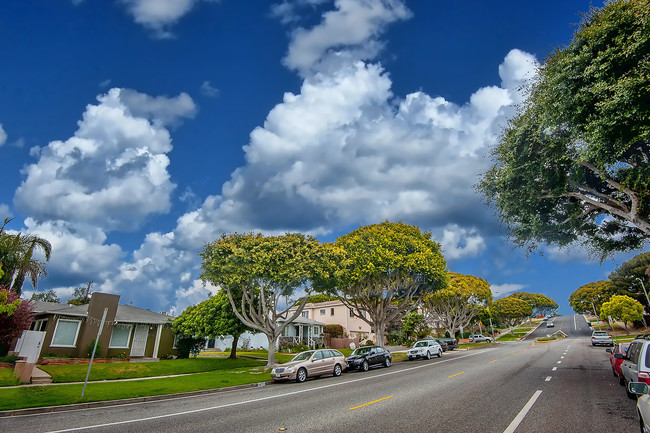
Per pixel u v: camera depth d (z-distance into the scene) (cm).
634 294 6531
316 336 4984
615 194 1562
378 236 3020
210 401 1338
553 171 1500
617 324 7681
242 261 2300
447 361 2688
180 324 3030
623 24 1132
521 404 1038
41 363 2369
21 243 2552
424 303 5541
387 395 1269
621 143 1166
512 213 1689
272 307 2736
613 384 1380
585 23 1270
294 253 2388
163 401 1402
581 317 12338
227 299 2906
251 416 1011
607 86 1130
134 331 2956
